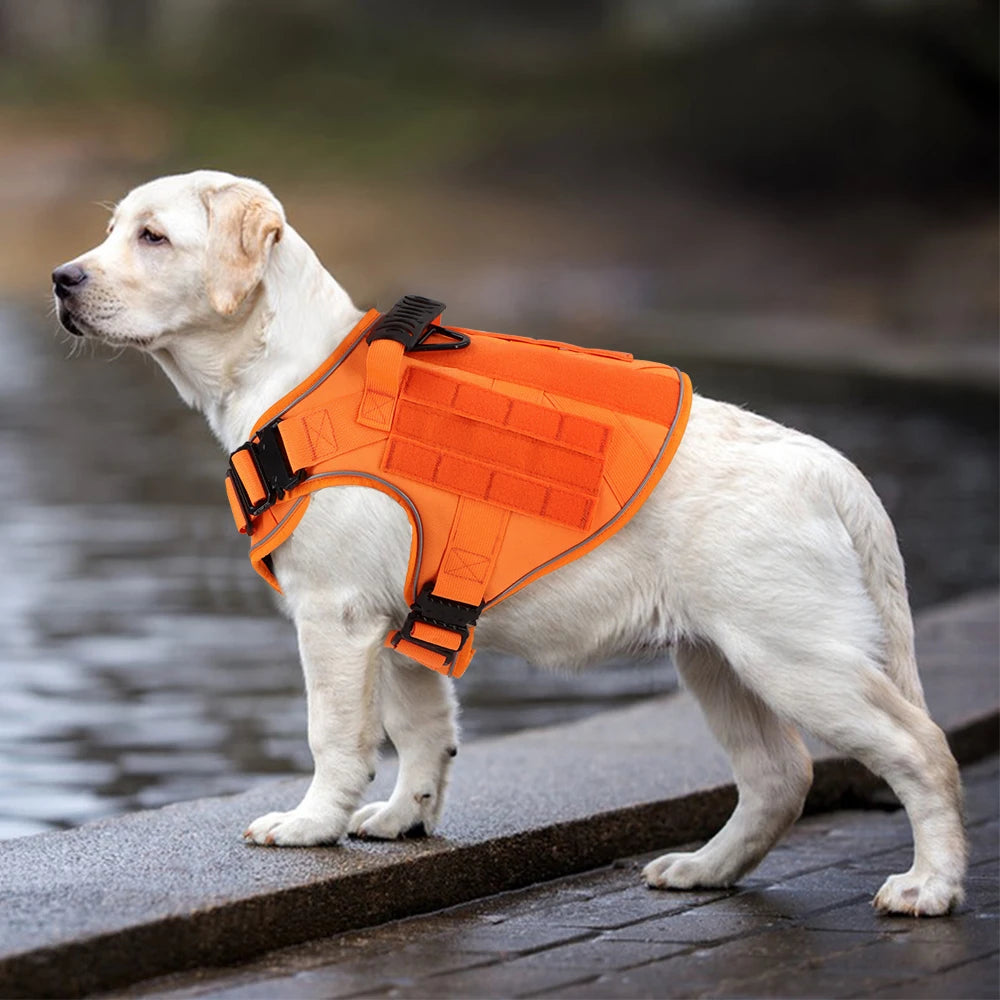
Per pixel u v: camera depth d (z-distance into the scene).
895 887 6.12
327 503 6.30
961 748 9.06
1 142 59.06
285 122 60.81
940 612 12.48
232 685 11.15
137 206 6.57
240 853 6.37
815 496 6.14
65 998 5.25
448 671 6.35
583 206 51.25
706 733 8.93
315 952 5.82
